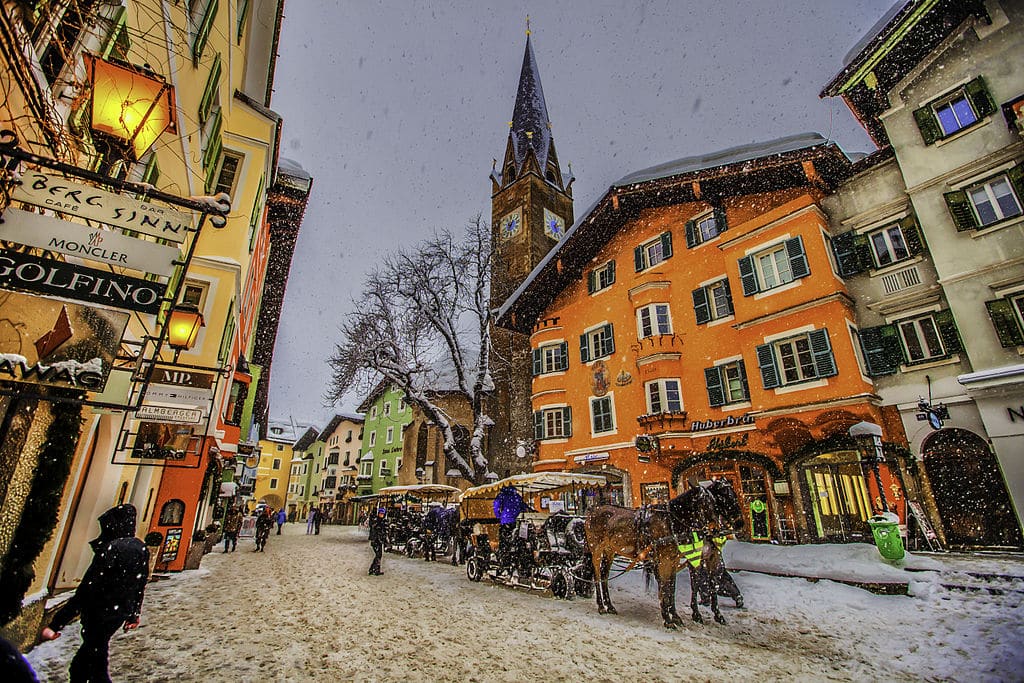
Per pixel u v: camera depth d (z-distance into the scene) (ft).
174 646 20.83
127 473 31.91
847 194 55.36
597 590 29.01
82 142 15.19
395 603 31.01
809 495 49.80
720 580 29.17
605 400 73.20
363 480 160.25
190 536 44.50
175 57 24.62
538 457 81.66
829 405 47.70
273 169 59.00
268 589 36.14
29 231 11.78
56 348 11.83
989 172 43.96
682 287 68.44
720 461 54.90
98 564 13.17
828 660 19.58
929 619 24.50
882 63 50.62
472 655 20.21
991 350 41.45
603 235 81.10
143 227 13.25
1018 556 35.91
